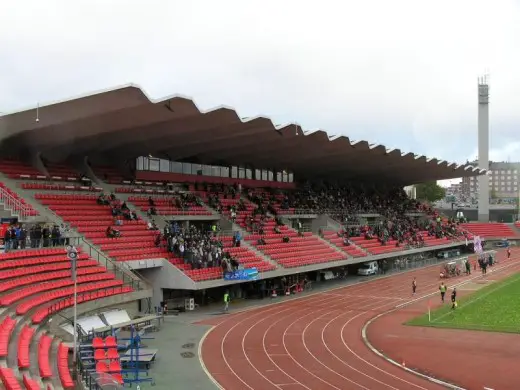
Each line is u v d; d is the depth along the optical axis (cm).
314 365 2609
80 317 2969
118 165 5459
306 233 6391
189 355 2800
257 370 2530
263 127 4391
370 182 9525
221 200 5994
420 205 10381
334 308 4206
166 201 5319
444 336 3181
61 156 4947
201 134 4525
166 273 4084
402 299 4609
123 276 3647
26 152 4641
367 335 3259
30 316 2586
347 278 6159
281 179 7569
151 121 3766
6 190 3925
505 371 2467
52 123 3678
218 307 4250
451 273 6162
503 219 15000
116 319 3262
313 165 7081
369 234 7256
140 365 2566
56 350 2339
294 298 4716
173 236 4431
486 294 4734
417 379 2373
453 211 14762
